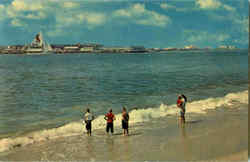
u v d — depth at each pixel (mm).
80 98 26188
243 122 14227
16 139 13172
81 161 9836
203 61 99062
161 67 71125
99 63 98438
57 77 46906
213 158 8516
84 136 13734
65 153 10914
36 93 29344
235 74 48281
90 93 29094
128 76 47719
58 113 20094
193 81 38875
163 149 10312
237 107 19484
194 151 9547
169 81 39344
